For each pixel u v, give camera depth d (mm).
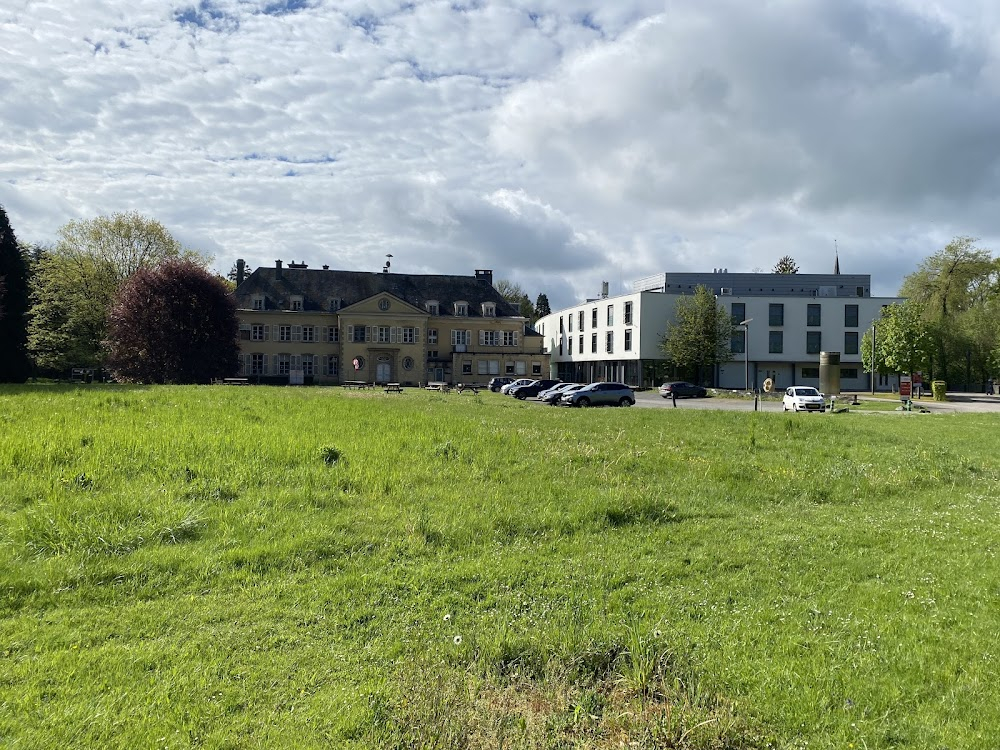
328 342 77625
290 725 4016
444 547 7809
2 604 5734
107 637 5230
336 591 6293
